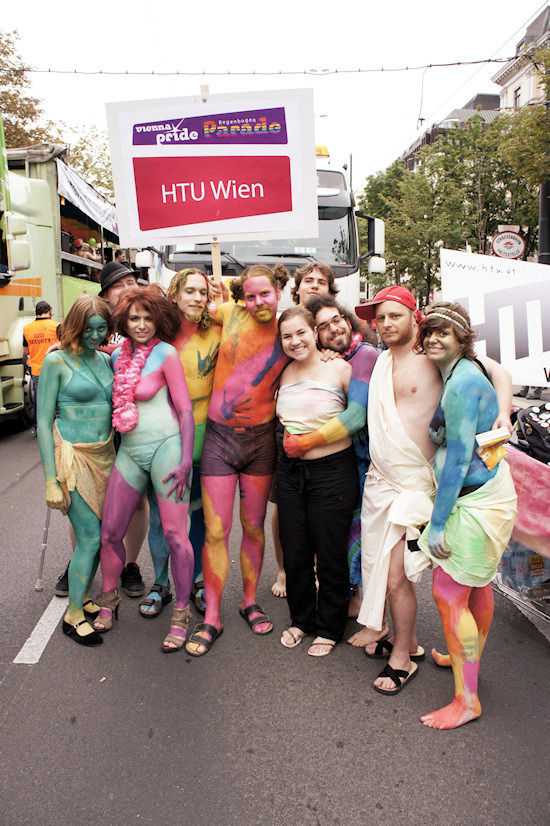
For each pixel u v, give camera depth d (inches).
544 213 539.8
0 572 166.7
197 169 137.3
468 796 89.0
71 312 123.8
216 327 132.7
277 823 84.4
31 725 104.0
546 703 111.2
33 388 337.1
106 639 133.2
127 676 118.8
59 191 379.2
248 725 104.6
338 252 311.9
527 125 538.9
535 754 97.7
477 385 100.3
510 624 140.9
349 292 306.0
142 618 143.2
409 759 96.4
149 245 140.8
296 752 98.0
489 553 102.0
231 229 139.0
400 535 113.5
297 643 132.0
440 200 1053.8
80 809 86.6
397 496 114.3
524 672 121.1
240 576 167.8
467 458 100.2
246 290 120.0
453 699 111.1
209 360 132.8
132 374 124.6
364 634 133.4
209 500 130.1
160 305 125.1
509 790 90.2
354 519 131.0
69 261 415.8
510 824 84.3
